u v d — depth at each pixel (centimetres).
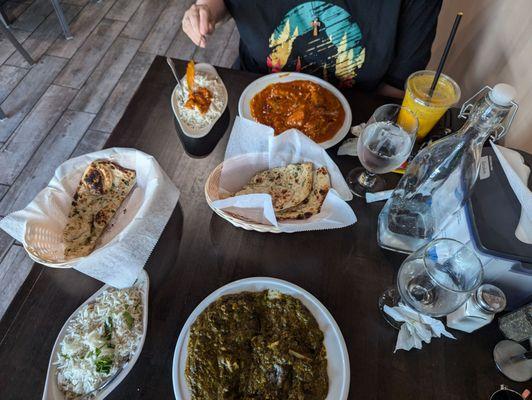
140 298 74
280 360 67
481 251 65
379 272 81
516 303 74
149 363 68
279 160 90
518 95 104
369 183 93
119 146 96
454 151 75
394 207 84
